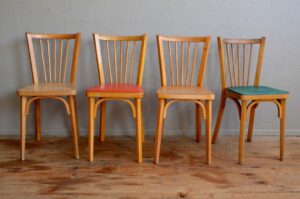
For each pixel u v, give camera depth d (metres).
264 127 2.23
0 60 2.11
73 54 2.00
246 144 2.03
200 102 1.65
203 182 1.44
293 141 2.09
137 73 2.10
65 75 2.11
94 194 1.31
